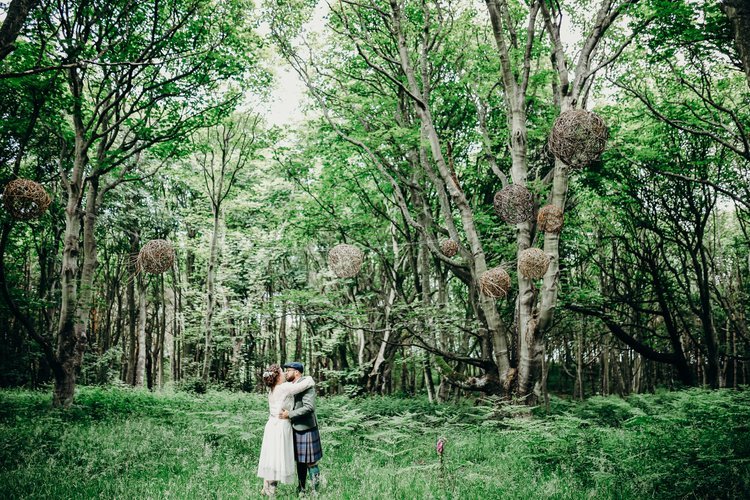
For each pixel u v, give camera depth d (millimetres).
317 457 6277
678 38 11570
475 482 6355
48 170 18344
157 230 26688
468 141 18703
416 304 15742
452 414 13422
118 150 14117
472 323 15477
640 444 7691
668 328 19641
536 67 17188
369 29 16828
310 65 15562
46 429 9688
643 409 13367
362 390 20109
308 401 6305
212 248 23219
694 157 16875
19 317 12203
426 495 5652
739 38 4844
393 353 20422
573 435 8336
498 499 5691
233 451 8547
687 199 18281
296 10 14570
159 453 8195
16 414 11875
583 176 16484
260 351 34000
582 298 16969
